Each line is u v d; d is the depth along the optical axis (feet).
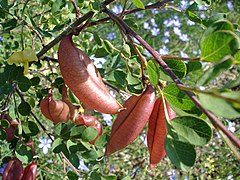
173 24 2.72
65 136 0.89
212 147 2.01
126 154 1.97
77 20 0.83
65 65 0.69
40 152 1.70
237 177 1.95
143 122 0.66
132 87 0.78
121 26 0.72
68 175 0.98
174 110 0.62
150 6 0.87
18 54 0.87
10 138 1.01
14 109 0.97
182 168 0.56
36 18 1.52
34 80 0.99
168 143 0.57
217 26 0.53
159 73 0.62
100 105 0.68
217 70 0.46
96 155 0.91
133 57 0.83
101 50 0.97
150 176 1.90
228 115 0.43
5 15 1.02
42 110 0.92
